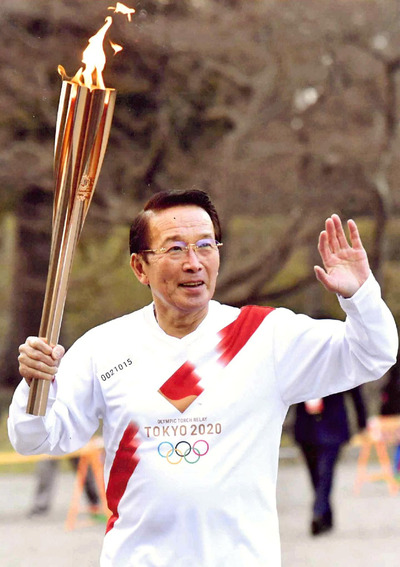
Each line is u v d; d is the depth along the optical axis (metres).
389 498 25.66
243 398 7.43
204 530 7.23
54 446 7.61
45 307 7.16
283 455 31.70
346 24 32.91
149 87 32.44
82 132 7.12
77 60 31.75
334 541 19.19
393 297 50.75
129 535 7.38
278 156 34.22
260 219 40.31
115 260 39.16
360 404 20.03
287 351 7.55
